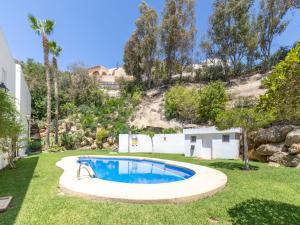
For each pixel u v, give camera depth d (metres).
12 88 15.00
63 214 5.28
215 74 41.19
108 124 29.98
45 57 23.16
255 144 16.38
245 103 25.22
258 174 10.62
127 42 42.50
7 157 12.52
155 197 6.33
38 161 14.75
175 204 6.21
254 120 11.51
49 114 23.31
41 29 23.02
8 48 13.59
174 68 41.03
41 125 30.06
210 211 5.77
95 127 29.44
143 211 5.55
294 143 13.61
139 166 16.78
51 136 28.62
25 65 38.34
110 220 5.01
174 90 32.50
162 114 33.41
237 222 5.20
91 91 37.09
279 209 6.07
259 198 6.93
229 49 39.12
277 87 4.44
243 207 6.13
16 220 4.93
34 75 36.03
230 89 34.50
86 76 38.00
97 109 33.44
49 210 5.52
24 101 20.44
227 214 5.62
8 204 6.00
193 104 29.97
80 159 16.16
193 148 19.69
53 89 34.91
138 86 41.25
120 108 33.66
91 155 19.22
